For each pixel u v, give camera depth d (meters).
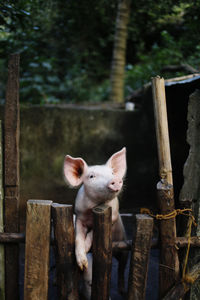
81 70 6.62
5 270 2.11
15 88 2.01
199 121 2.07
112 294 2.55
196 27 3.95
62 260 1.87
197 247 2.04
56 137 4.93
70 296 1.90
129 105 5.22
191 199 2.09
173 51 4.17
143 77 4.17
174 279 1.95
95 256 1.83
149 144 4.98
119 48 5.52
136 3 4.36
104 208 1.81
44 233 1.87
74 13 4.89
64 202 3.47
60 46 5.80
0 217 2.07
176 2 3.68
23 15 2.70
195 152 2.09
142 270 1.89
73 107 5.09
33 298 1.92
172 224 1.90
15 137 2.02
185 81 2.39
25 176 4.54
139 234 1.86
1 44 3.48
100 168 1.97
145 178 4.92
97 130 5.13
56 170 4.82
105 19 5.33
